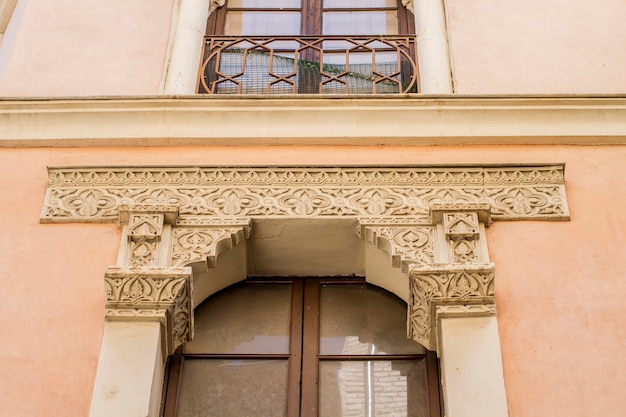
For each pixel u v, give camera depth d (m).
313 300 6.09
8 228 5.91
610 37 7.20
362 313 6.04
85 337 5.38
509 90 6.84
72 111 6.45
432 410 5.52
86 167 6.18
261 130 6.38
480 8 7.39
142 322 5.37
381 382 5.68
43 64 7.01
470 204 5.86
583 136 6.37
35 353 5.32
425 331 5.57
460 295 5.42
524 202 6.00
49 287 5.61
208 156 6.32
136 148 6.39
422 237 5.81
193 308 5.79
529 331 5.37
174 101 6.43
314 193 6.05
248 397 5.63
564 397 5.11
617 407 5.07
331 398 5.62
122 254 5.70
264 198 6.03
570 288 5.57
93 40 7.20
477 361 5.20
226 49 7.34
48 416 5.08
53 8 7.42
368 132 6.36
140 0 7.51
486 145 6.38
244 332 5.94
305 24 7.78
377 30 7.73
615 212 5.98
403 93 6.70
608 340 5.34
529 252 5.75
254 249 6.06
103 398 5.07
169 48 7.19
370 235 5.89
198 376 5.71
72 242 5.84
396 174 6.14
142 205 5.86
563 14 7.36
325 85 7.20
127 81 6.93
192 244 5.78
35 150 6.40
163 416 5.48
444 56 7.09
